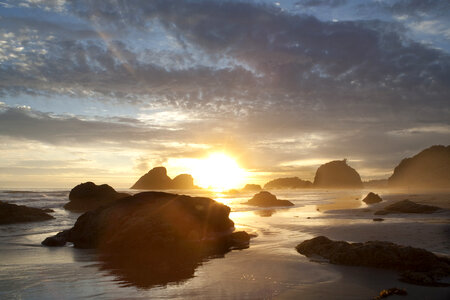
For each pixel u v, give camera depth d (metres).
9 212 21.95
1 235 16.80
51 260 11.40
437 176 106.50
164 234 14.64
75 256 12.14
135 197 17.14
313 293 7.34
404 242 12.59
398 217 21.80
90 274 9.38
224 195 79.69
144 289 7.86
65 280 8.73
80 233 15.60
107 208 16.39
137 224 14.59
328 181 174.25
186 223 16.08
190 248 13.80
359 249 10.17
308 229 17.92
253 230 18.72
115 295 7.41
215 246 14.28
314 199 56.66
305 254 11.80
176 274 9.31
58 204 36.25
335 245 11.46
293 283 8.17
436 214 22.50
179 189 127.62
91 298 7.21
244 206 39.78
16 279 8.81
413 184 112.25
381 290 7.49
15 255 12.22
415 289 7.47
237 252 12.62
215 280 8.59
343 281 8.23
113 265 10.59
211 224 17.78
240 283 8.27
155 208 16.11
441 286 7.70
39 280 8.73
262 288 7.80
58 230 18.52
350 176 176.00
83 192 36.28
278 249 12.98
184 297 7.21
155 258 11.75
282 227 19.45
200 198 18.95
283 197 65.50
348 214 25.69
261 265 10.24
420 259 9.23
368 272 9.05
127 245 14.06
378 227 16.83
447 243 12.34
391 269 9.28
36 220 22.34
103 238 14.63
